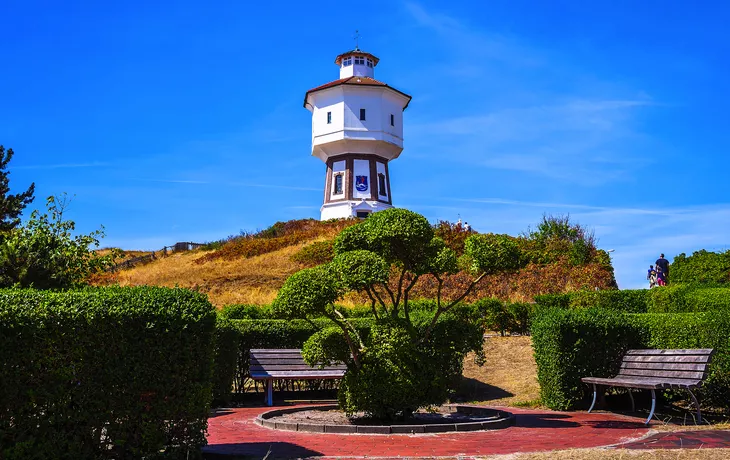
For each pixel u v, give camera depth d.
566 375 11.45
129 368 6.26
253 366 13.38
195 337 6.61
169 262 50.84
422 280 30.09
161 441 6.34
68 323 6.04
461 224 46.22
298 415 10.55
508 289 29.77
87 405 6.09
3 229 25.91
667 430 8.48
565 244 36.91
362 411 9.88
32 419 5.84
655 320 11.63
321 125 57.09
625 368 11.13
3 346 5.74
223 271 43.47
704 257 29.61
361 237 10.24
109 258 15.98
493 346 16.69
